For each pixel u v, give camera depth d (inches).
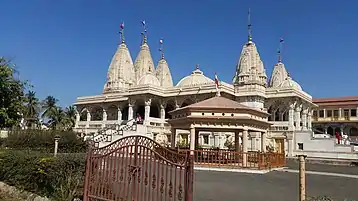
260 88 2306.8
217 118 1061.8
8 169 555.2
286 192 601.0
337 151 1694.1
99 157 434.6
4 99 896.3
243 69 2421.3
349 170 1151.0
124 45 3147.1
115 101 2581.2
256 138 1876.2
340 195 592.7
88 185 440.8
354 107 3068.4
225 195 559.8
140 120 2142.0
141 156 391.9
